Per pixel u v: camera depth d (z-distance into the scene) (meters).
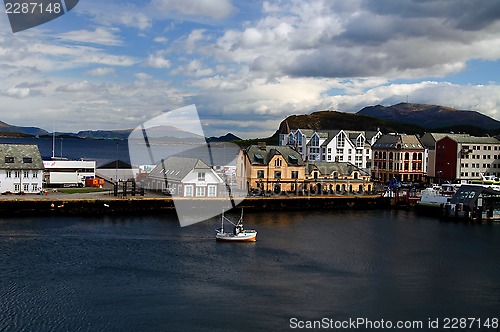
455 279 61.62
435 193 125.19
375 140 188.62
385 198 125.94
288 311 50.00
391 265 67.25
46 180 126.25
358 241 81.69
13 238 75.81
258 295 54.09
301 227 93.06
